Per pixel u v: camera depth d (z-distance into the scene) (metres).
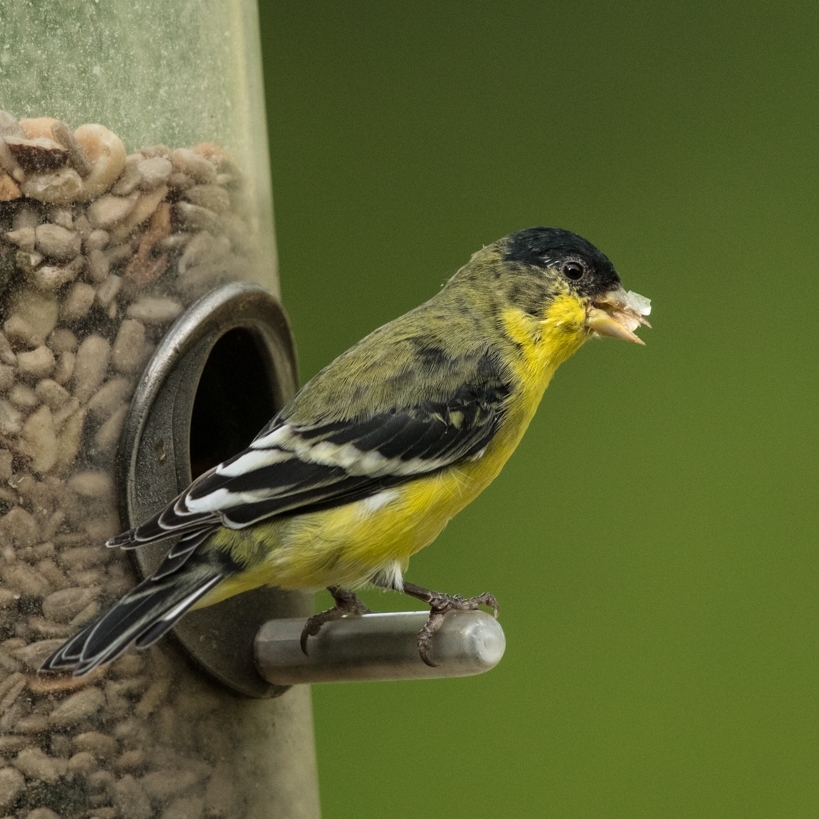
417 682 9.38
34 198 5.86
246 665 6.38
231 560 5.79
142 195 6.19
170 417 6.12
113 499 5.96
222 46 6.76
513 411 6.72
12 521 5.76
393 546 6.21
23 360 5.81
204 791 6.21
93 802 5.88
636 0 10.24
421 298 9.71
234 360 6.72
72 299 5.93
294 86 10.05
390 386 6.38
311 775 6.94
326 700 9.40
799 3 10.27
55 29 6.04
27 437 5.80
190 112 6.52
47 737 5.80
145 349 6.09
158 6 6.43
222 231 6.56
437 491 6.31
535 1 10.30
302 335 9.75
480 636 6.11
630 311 7.14
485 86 10.09
